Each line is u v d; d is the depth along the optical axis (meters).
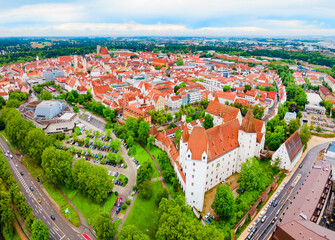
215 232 104.38
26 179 166.12
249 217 132.00
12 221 126.50
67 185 152.12
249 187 148.25
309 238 100.44
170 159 183.38
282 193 153.88
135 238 101.19
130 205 143.12
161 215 115.44
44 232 114.31
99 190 139.75
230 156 162.00
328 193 148.88
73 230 127.25
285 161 172.38
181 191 152.25
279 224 114.44
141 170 156.12
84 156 192.12
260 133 178.50
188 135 156.88
